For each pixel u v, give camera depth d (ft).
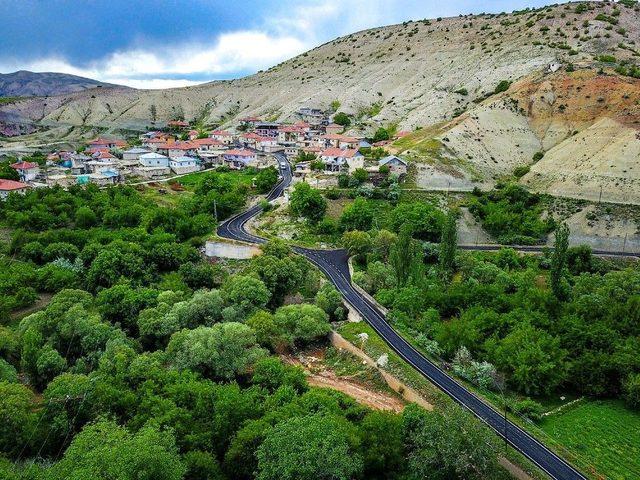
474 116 534.37
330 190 431.84
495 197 418.72
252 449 138.51
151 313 220.84
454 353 218.38
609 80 516.32
